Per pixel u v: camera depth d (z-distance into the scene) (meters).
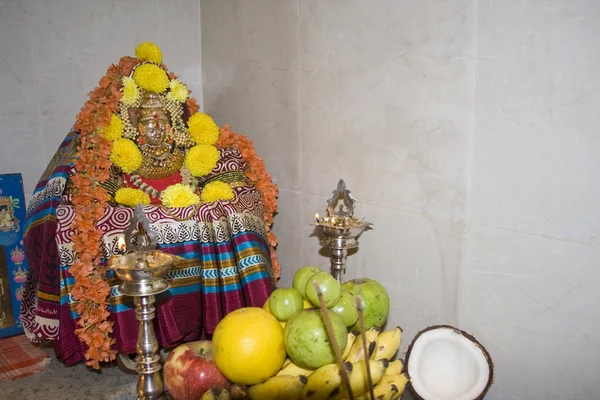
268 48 1.95
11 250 1.87
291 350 1.04
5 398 1.43
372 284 1.27
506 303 1.32
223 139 1.89
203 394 1.04
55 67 2.04
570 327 1.21
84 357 1.50
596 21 1.10
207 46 2.32
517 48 1.23
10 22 1.92
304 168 1.87
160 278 1.14
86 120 1.60
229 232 1.65
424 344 1.21
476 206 1.36
